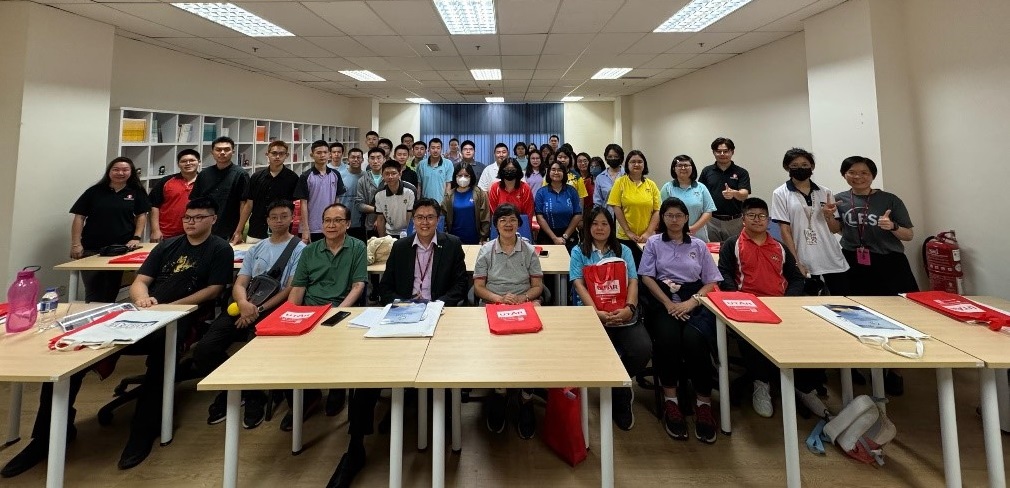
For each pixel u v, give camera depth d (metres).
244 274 2.54
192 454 1.95
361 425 1.84
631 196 3.43
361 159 4.51
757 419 2.24
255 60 5.58
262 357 1.49
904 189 3.41
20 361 1.45
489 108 10.12
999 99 2.84
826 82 3.83
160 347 2.03
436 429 1.38
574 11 3.80
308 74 6.50
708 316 2.27
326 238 2.45
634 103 8.62
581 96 8.88
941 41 3.16
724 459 1.91
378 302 2.90
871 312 1.89
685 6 3.71
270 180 3.67
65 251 3.70
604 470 1.41
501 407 2.20
